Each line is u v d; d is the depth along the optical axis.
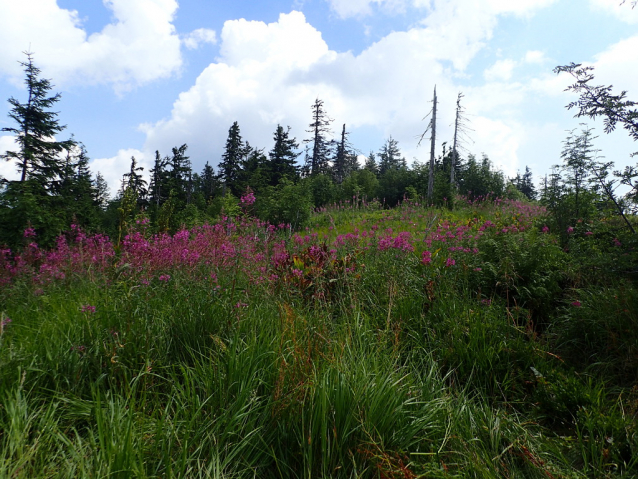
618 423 2.29
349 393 2.19
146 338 2.77
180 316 3.13
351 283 4.33
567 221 6.55
